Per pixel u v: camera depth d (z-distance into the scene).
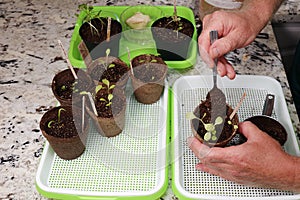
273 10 1.07
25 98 1.01
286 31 1.35
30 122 0.96
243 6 1.07
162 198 0.83
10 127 0.95
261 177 0.78
